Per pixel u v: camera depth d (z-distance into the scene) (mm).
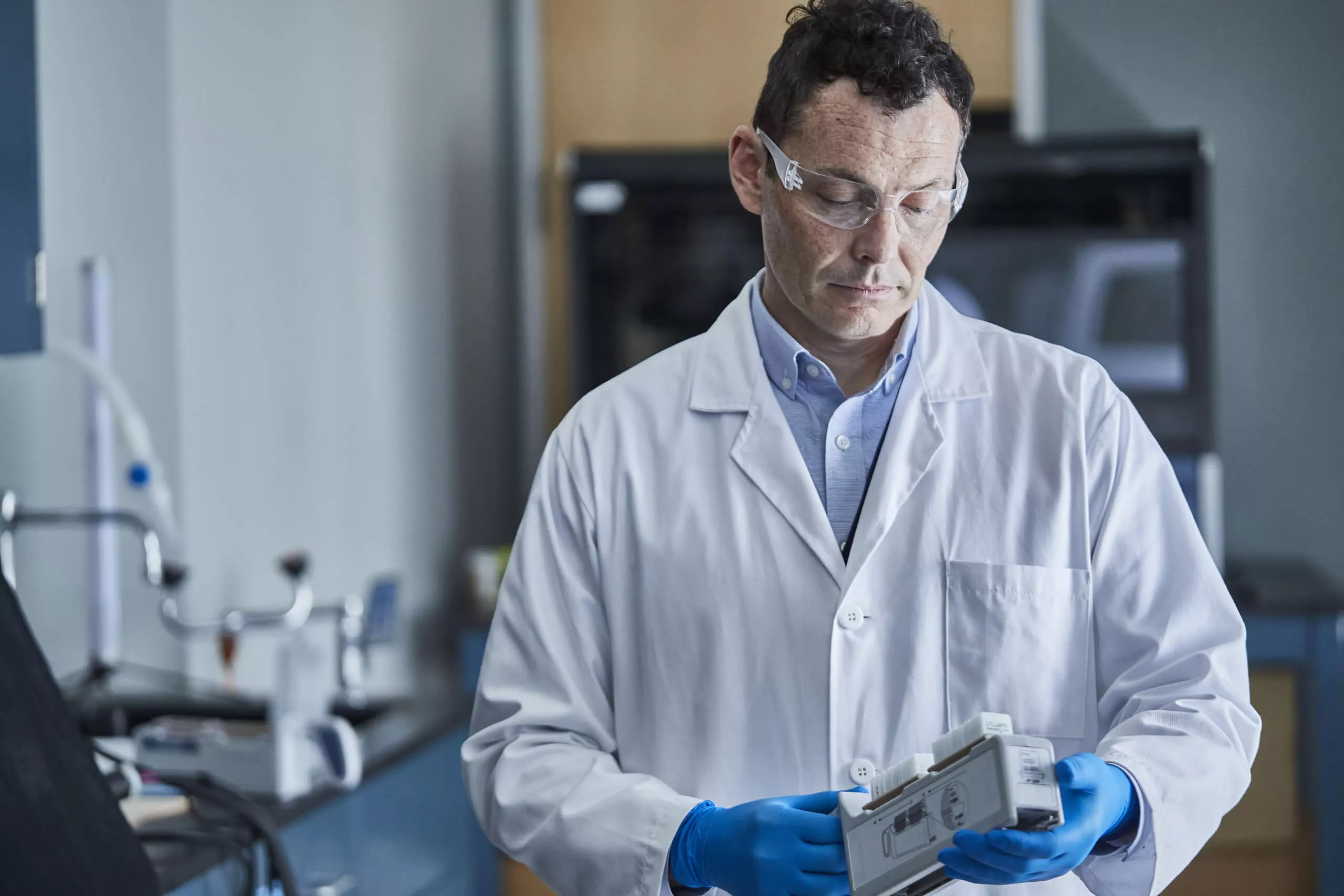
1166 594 1330
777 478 1362
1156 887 1193
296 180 2881
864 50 1200
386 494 3223
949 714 1324
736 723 1332
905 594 1340
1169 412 3303
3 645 1305
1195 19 3830
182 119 2521
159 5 2484
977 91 3598
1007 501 1352
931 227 1233
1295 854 3104
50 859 1227
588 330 3393
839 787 1307
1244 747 1249
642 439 1419
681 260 3369
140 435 2127
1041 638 1323
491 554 3320
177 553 2178
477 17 3730
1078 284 3312
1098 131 3871
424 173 3416
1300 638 3084
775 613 1330
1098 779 1093
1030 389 1393
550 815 1277
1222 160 3830
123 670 2518
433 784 2271
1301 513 3824
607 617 1402
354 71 3102
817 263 1227
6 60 1753
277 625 2523
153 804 1789
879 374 1397
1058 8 3873
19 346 1789
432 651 3418
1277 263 3820
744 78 3650
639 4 3670
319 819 1855
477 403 3725
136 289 2518
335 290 3025
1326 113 3797
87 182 2518
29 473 2508
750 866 1155
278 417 2814
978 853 1004
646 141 3678
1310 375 3812
